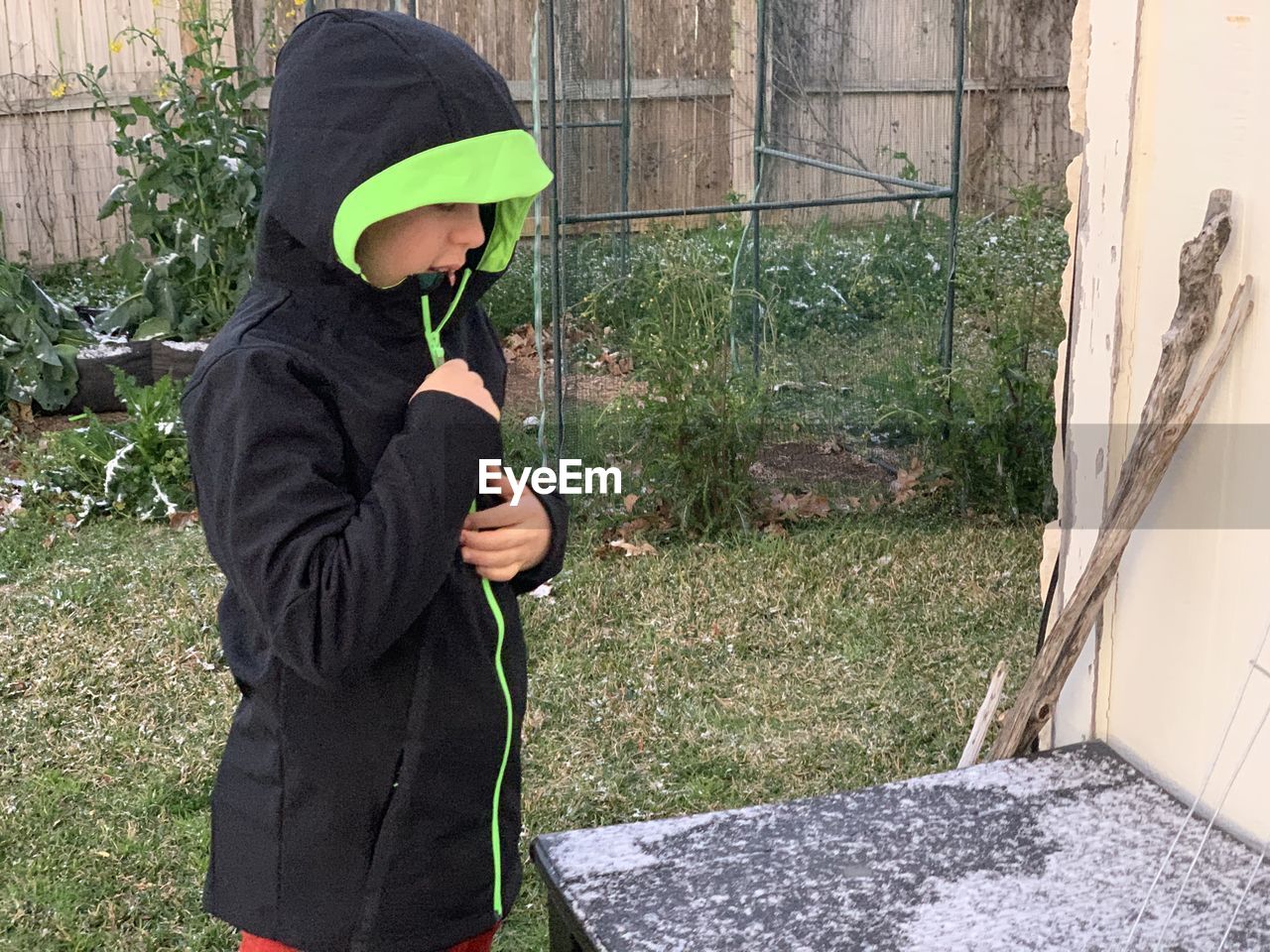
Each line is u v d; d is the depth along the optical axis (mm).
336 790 1580
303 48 1475
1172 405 1918
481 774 1665
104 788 3205
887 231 6305
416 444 1440
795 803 2043
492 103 1472
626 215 5000
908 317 6035
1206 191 1912
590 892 1800
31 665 3824
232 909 1639
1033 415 5113
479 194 1402
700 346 5066
